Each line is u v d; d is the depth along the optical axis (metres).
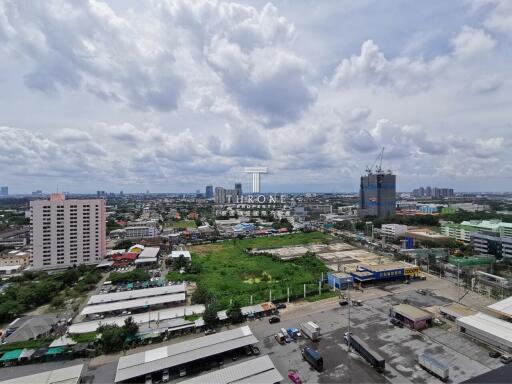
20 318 73.94
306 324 65.44
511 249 128.50
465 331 64.69
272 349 59.06
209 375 47.50
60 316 77.12
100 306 78.88
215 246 169.62
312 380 49.28
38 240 125.75
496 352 56.22
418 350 57.97
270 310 76.19
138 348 60.41
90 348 59.47
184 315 73.56
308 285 96.69
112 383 49.22
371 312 76.12
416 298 85.81
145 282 103.81
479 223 171.50
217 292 91.19
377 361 51.31
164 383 49.03
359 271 104.31
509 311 68.62
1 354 58.03
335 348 59.12
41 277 111.19
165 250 160.88
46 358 56.62
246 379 46.50
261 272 113.06
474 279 97.19
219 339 57.50
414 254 132.12
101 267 124.94
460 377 49.56
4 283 107.00
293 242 178.62
